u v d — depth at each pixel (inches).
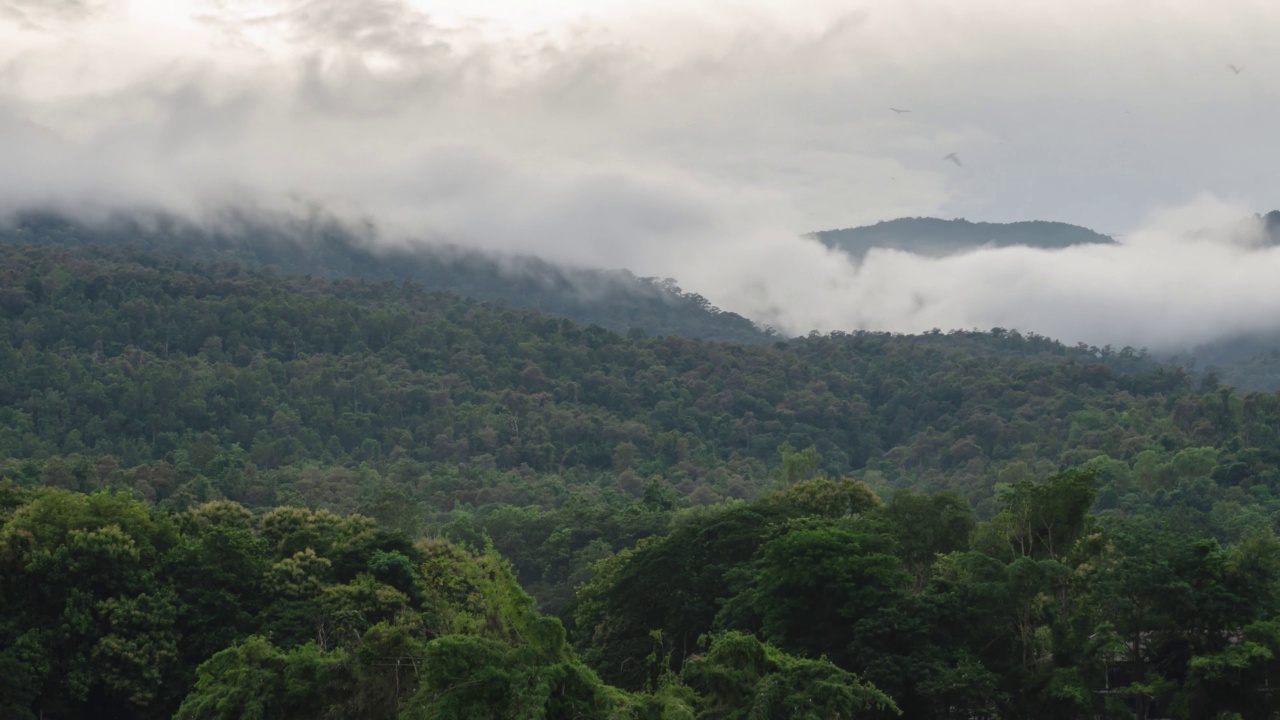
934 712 2058.3
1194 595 2215.8
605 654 2642.7
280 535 3221.0
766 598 2258.9
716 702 1718.8
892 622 2096.5
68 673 2383.1
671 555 2699.3
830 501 3255.4
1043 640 2257.6
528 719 1467.8
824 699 1657.2
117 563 2527.1
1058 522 2615.7
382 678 1689.2
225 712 1688.0
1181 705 2123.5
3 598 2443.4
